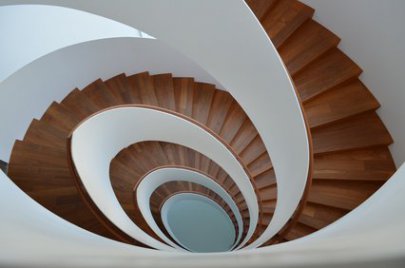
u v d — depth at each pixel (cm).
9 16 407
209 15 229
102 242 146
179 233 952
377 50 302
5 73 404
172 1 231
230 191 642
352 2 311
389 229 65
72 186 391
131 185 532
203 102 525
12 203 122
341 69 345
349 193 327
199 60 295
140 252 133
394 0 263
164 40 281
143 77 547
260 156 490
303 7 364
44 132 451
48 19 435
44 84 462
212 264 62
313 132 343
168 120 458
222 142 457
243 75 277
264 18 372
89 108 495
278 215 373
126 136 468
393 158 321
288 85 231
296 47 360
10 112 438
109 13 265
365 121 333
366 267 48
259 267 55
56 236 117
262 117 313
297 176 300
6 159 460
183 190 782
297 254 66
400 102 290
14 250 72
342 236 92
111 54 505
